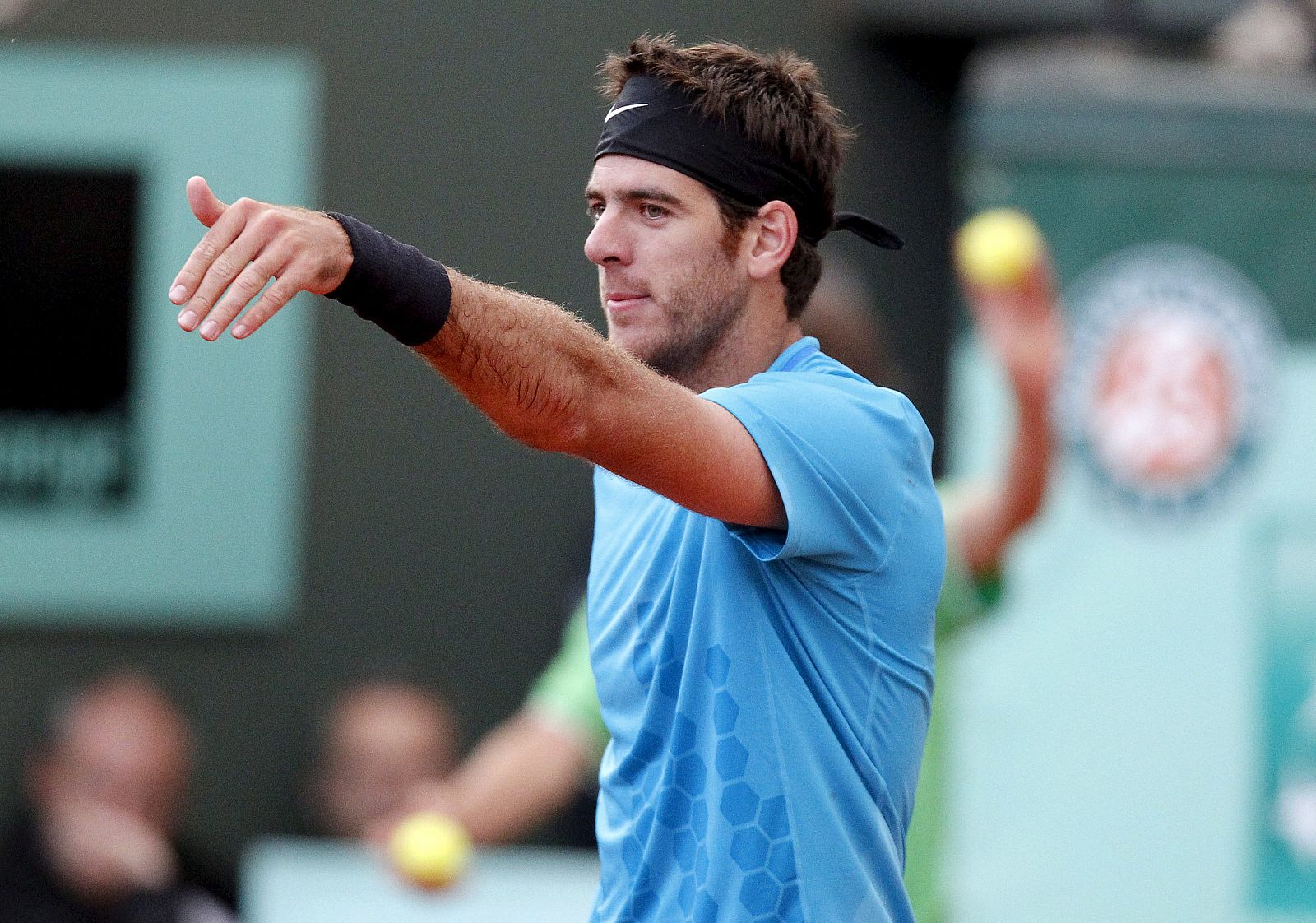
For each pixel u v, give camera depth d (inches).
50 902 670.5
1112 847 690.8
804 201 287.4
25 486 684.7
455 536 689.0
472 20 686.5
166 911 672.4
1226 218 695.1
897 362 679.7
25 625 684.1
